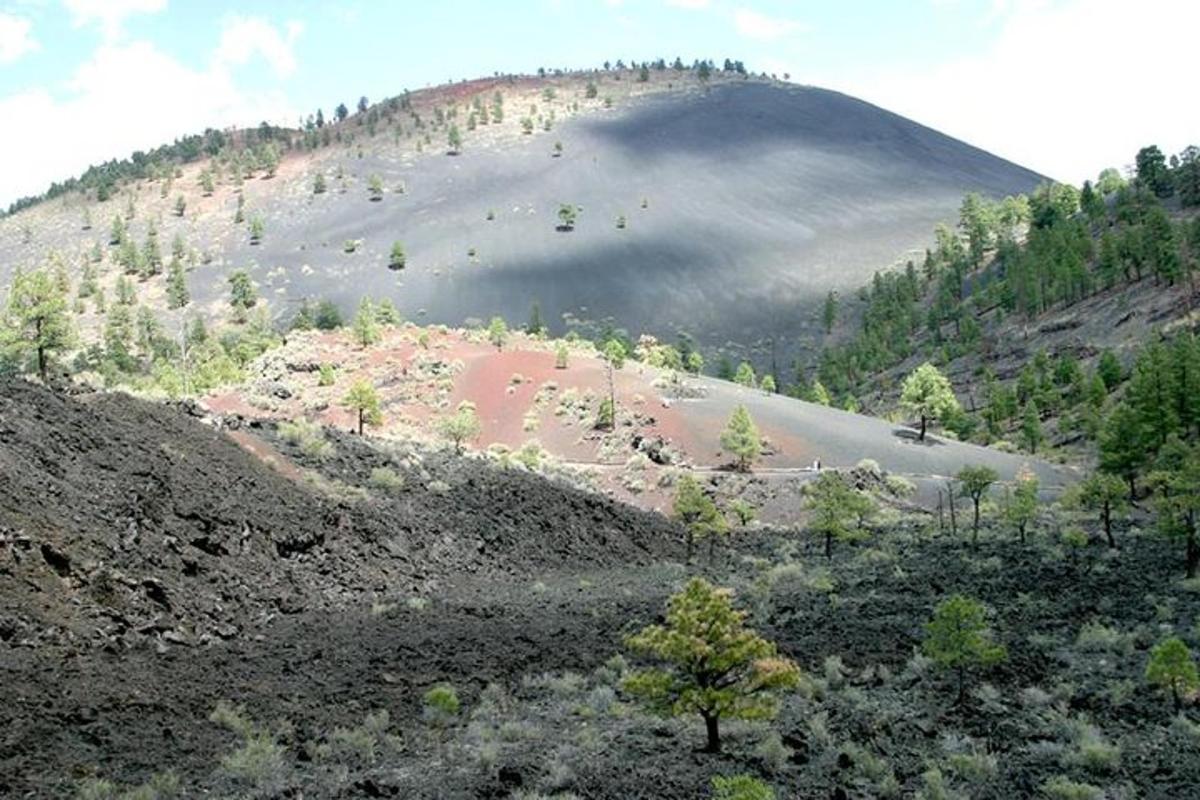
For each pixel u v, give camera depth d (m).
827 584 51.03
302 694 26.45
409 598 43.09
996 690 30.50
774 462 100.44
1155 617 40.41
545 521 65.25
